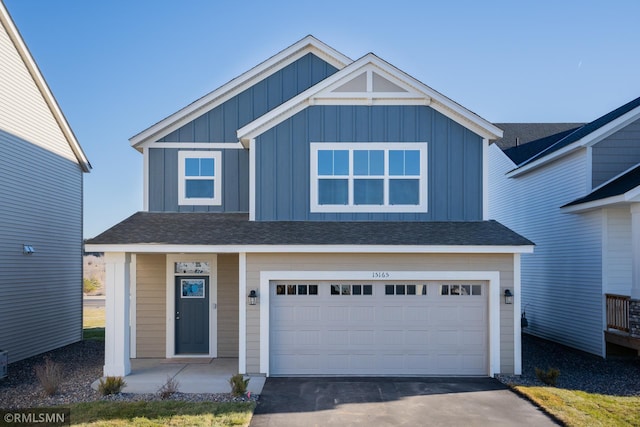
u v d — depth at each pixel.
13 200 12.52
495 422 7.57
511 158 19.03
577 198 13.55
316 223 11.17
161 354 12.27
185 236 10.38
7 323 12.16
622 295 11.70
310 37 13.03
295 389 9.35
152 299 12.36
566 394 8.88
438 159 11.38
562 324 14.39
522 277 17.36
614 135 13.00
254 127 11.26
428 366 10.45
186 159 12.77
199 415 7.61
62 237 15.17
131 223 11.34
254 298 10.27
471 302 10.54
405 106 11.43
